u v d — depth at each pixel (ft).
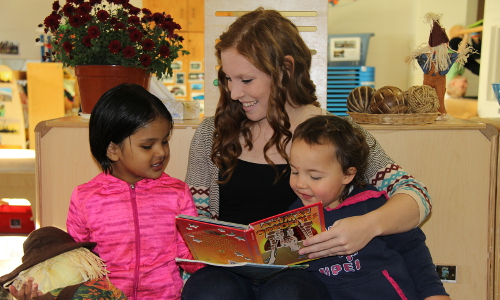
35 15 17.72
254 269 3.22
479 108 11.93
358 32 15.44
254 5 5.68
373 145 4.22
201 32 17.31
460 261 5.07
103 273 3.72
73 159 5.09
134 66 5.31
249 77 3.81
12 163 6.27
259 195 4.04
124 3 5.58
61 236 3.86
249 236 3.11
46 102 15.42
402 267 3.74
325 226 3.75
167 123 3.96
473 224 5.02
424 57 5.48
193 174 4.39
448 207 5.01
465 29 13.41
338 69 12.62
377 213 3.49
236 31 3.86
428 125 4.95
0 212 7.89
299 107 4.26
